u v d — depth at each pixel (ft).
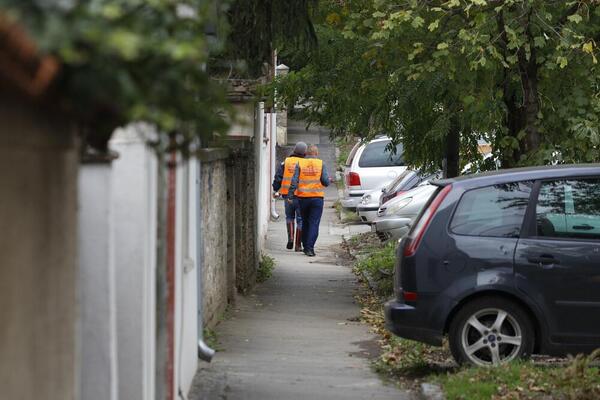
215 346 54.19
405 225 93.35
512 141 65.87
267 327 62.18
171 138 19.44
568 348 45.19
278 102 75.31
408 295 45.68
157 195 32.30
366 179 138.72
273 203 144.46
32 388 17.31
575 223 45.75
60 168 18.39
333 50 71.51
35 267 17.17
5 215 15.52
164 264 32.96
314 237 108.58
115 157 26.96
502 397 38.78
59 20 14.10
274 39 54.29
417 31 65.62
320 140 213.87
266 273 90.02
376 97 73.56
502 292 45.19
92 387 27.17
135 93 15.02
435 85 66.39
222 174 64.59
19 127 15.65
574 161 64.54
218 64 51.49
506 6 60.64
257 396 42.09
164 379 33.24
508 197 46.03
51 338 18.33
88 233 26.81
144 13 16.44
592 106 64.80
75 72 14.65
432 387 42.19
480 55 61.11
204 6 19.22
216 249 61.26
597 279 45.06
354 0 68.74
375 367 49.42
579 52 62.39
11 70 13.80
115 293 30.22
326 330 61.62
